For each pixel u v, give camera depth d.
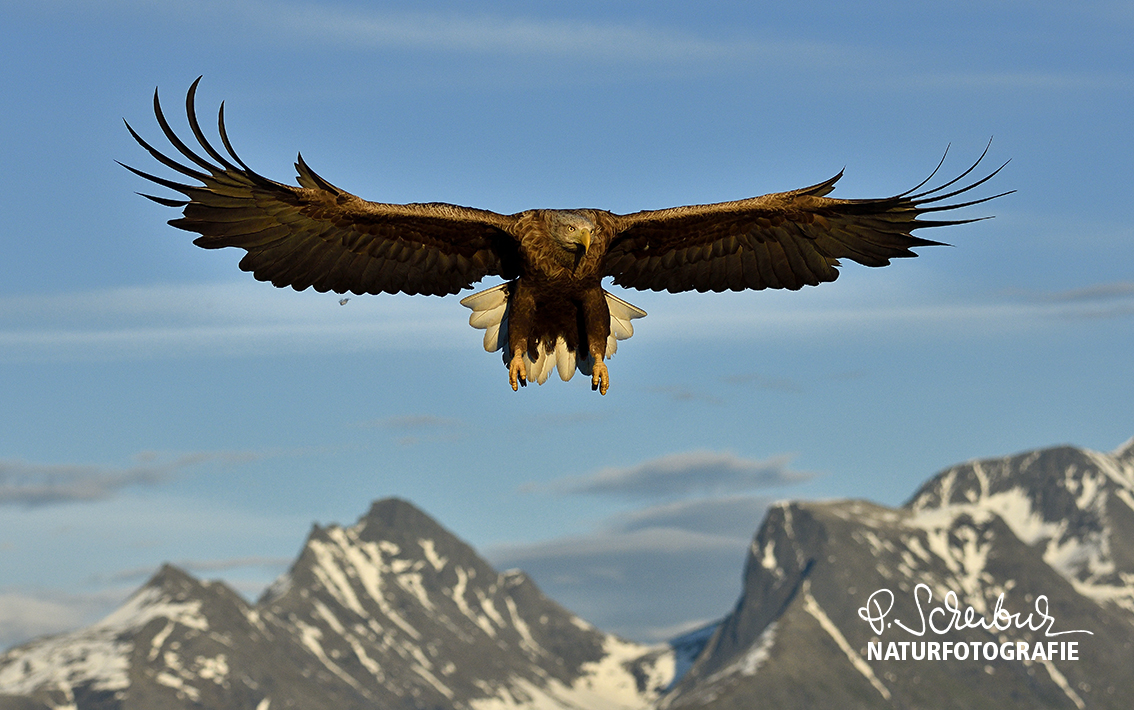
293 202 14.64
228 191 14.34
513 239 15.26
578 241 14.69
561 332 15.59
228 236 14.66
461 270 15.70
